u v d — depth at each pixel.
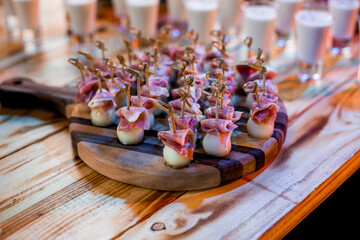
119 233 0.31
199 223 0.32
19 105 0.49
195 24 0.65
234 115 0.37
